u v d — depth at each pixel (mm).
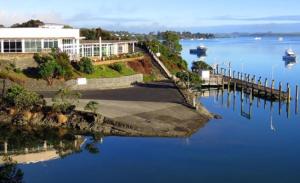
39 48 108125
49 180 51438
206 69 149250
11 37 105000
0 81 89062
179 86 109438
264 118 89625
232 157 61281
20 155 59594
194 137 70750
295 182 51938
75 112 75188
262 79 156875
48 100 82625
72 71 100625
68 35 113125
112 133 70750
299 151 64750
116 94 95688
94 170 55125
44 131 71688
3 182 36625
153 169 55812
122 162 58188
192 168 56469
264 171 55875
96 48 125562
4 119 75188
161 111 81750
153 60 135500
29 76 95938
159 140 68188
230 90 131500
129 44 157750
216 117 86312
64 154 61094
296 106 102250
